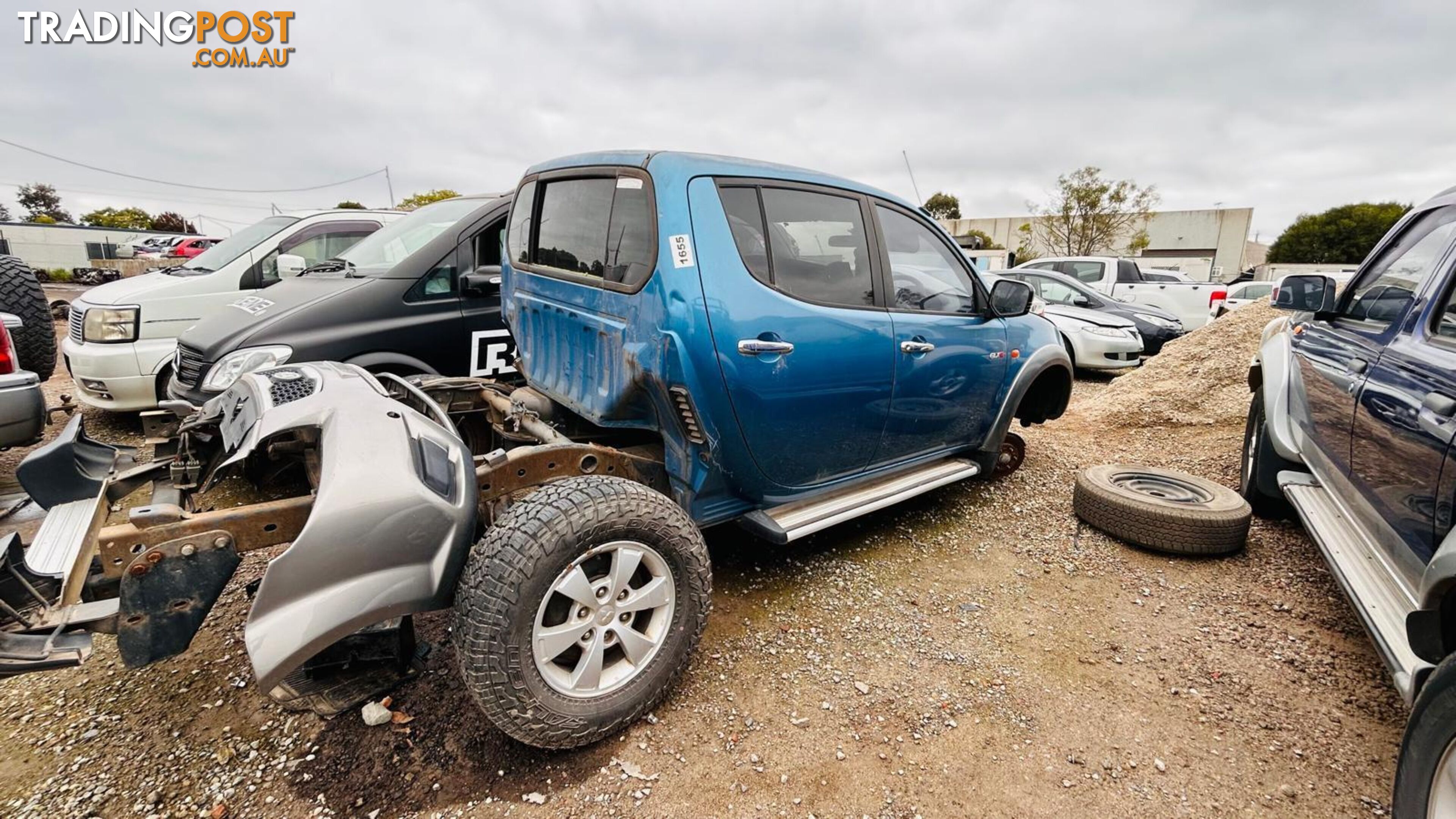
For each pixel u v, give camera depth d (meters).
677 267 2.47
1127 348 8.73
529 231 3.36
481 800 1.97
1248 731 2.32
